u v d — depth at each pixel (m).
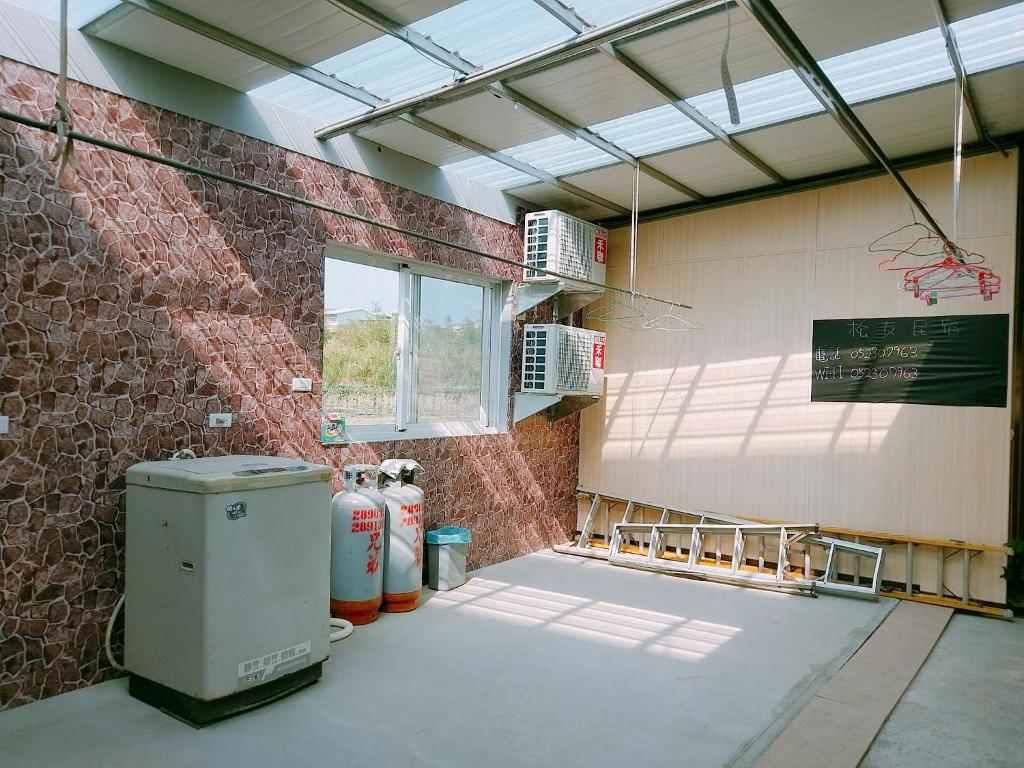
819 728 2.98
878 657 3.83
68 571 3.11
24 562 2.97
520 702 3.16
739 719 3.05
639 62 3.53
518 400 5.91
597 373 6.19
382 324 4.89
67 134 2.16
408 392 5.06
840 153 4.96
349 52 3.41
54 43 3.06
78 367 3.14
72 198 3.12
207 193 3.66
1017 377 4.80
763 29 2.96
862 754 2.77
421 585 4.49
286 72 3.56
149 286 3.41
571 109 4.07
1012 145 4.79
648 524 5.85
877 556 4.95
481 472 5.59
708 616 4.48
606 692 3.29
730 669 3.61
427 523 5.08
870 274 5.33
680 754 2.73
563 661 3.66
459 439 5.36
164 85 3.47
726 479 5.98
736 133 4.57
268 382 3.97
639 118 4.28
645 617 4.43
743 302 5.93
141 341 3.38
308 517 3.20
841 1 3.02
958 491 4.97
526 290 5.80
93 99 3.20
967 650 4.04
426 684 3.32
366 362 4.77
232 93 3.78
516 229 5.90
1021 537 4.82
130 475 3.09
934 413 5.07
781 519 5.70
